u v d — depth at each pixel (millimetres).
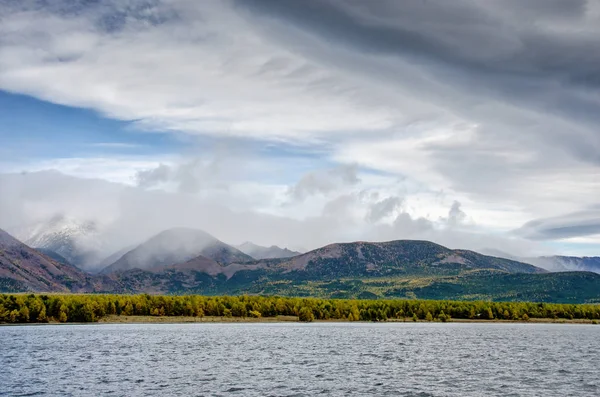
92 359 166125
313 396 108250
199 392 110812
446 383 125938
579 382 129000
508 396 110875
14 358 165250
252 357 177500
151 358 171250
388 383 125250
